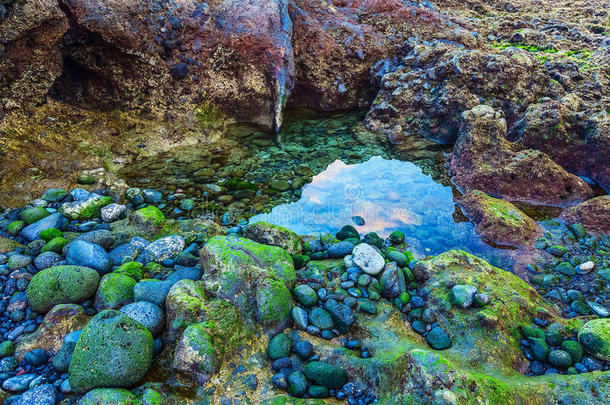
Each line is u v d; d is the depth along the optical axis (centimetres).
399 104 624
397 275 316
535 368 261
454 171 502
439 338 278
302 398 237
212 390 239
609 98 549
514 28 827
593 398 224
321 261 353
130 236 375
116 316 250
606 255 370
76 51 512
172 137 561
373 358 252
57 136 484
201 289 288
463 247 384
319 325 283
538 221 424
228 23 586
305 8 698
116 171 497
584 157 485
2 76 444
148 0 536
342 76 688
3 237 356
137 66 542
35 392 232
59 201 420
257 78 605
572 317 310
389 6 721
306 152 557
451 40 695
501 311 285
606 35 763
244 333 271
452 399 205
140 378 241
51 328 269
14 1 418
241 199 451
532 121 503
